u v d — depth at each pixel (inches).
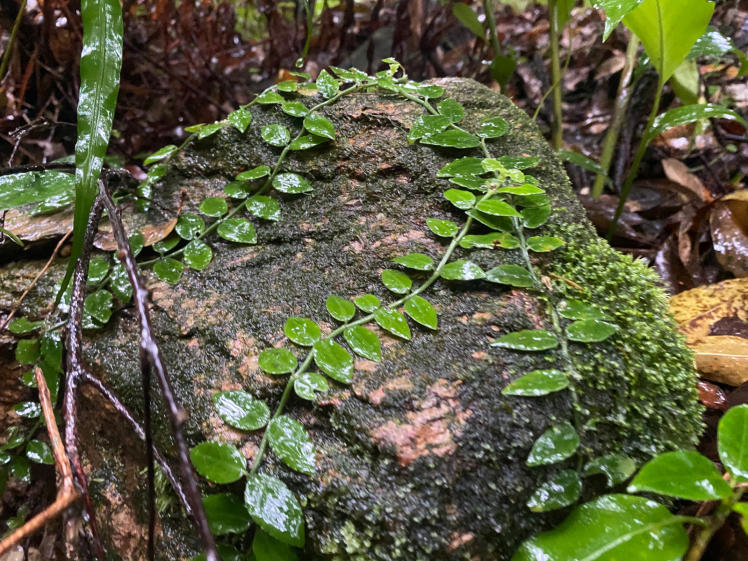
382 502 9.1
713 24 26.9
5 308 13.9
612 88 25.7
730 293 14.3
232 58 26.8
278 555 9.1
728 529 9.4
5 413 14.4
